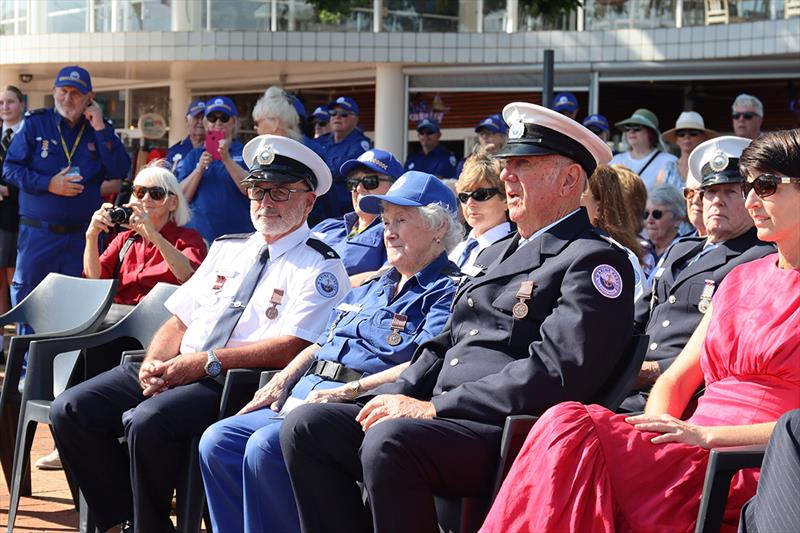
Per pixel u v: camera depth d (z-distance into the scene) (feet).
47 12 79.10
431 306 21.11
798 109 71.00
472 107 70.85
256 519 20.15
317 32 71.41
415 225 21.40
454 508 18.20
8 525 24.77
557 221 19.08
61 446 23.70
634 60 64.39
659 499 15.99
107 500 23.88
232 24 72.90
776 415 16.90
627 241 25.25
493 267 19.35
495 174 26.68
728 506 16.31
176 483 22.75
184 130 87.10
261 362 23.02
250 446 20.16
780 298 17.30
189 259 29.25
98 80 91.35
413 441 17.26
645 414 16.71
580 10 66.23
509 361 18.39
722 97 77.82
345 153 46.39
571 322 17.53
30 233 40.19
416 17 70.03
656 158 44.78
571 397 17.43
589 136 18.99
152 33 74.38
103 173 41.16
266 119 34.27
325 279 23.50
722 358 17.62
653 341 22.11
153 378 22.93
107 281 27.76
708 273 21.81
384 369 20.92
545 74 41.19
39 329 29.01
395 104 72.33
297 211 23.97
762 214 17.47
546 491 15.84
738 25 59.77
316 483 18.69
